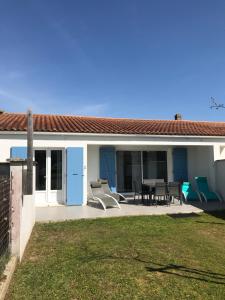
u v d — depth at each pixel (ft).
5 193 17.30
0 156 40.70
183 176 55.06
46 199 42.86
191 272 17.33
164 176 55.06
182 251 21.25
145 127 54.03
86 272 17.28
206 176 51.80
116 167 52.24
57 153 43.88
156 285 15.57
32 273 17.06
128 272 17.30
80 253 20.86
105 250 21.50
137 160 53.78
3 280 14.62
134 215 35.04
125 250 21.48
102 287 15.34
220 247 22.34
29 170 27.12
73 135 43.55
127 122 62.90
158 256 20.13
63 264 18.61
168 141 48.03
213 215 35.24
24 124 45.50
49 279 16.25
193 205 42.24
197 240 24.20
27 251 21.44
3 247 17.03
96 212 36.94
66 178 42.73
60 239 24.76
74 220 32.40
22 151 41.14
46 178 43.06
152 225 29.78
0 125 43.06
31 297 14.19
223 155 50.80
